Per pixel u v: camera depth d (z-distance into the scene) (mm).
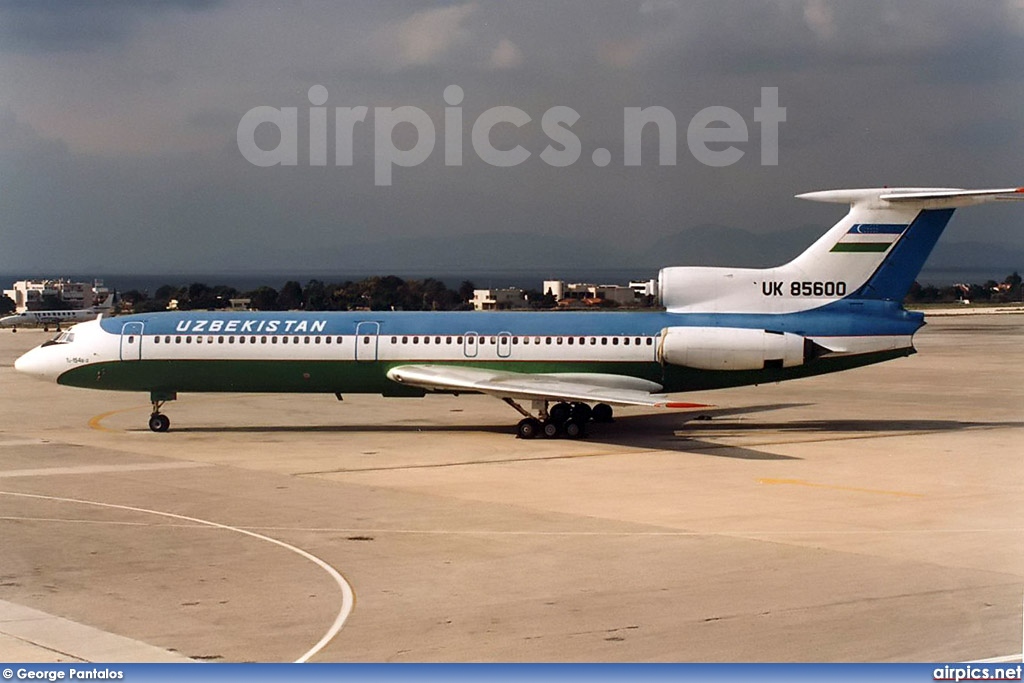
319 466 55188
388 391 69562
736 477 51750
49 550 37406
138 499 46188
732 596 31344
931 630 28297
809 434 67625
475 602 31000
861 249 65688
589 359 66938
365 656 26641
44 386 102375
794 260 67125
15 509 44156
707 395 92938
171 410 83562
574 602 30891
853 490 48188
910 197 64125
